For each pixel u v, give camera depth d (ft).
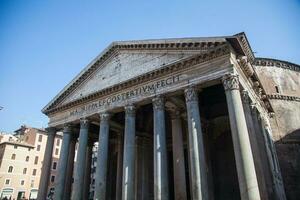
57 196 88.07
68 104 101.45
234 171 91.30
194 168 60.64
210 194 84.33
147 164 107.55
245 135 58.23
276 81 136.26
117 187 103.81
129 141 77.00
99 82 96.48
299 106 133.18
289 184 109.70
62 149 96.73
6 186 205.77
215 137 98.99
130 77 85.71
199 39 70.28
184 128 100.32
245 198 53.31
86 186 111.34
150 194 104.32
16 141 227.40
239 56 69.51
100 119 88.74
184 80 71.72
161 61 79.61
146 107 107.86
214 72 66.85
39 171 229.86
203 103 98.22
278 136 119.55
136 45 87.76
